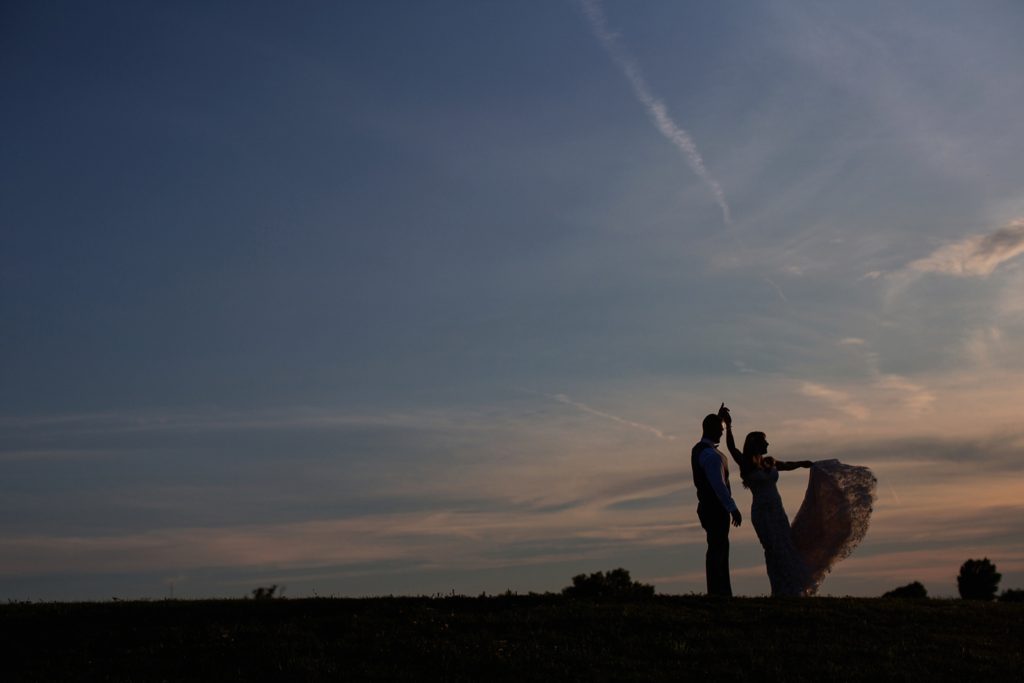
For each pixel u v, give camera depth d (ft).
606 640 53.52
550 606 59.00
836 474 63.26
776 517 62.69
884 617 58.08
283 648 52.16
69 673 49.83
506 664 50.14
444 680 48.55
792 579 62.03
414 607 58.85
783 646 52.60
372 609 58.70
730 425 63.87
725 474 59.77
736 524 58.85
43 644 53.67
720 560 60.18
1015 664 51.24
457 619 56.59
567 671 49.34
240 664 50.49
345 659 51.19
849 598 63.16
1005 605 63.05
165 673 49.75
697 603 59.47
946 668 50.49
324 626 55.88
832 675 49.03
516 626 55.52
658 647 52.34
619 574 77.25
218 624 55.98
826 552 63.16
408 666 50.34
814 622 56.54
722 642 53.06
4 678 49.42
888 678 48.88
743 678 48.57
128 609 59.57
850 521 62.59
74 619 57.52
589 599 61.52
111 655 52.03
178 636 54.19
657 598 61.16
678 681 48.39
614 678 48.62
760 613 57.52
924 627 56.75
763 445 63.82
